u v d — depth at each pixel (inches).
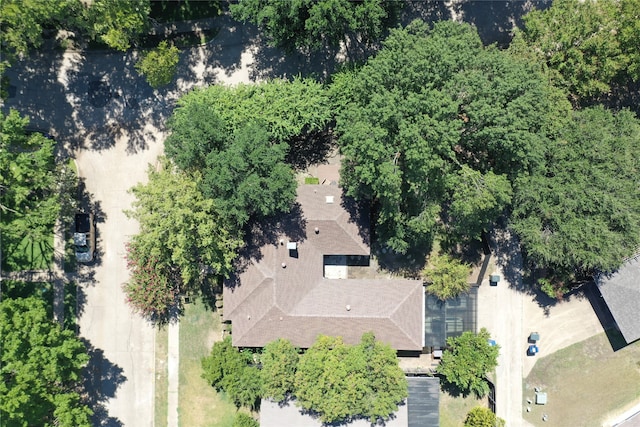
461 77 1875.0
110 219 2359.7
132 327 2354.8
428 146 1839.3
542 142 1971.0
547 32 2063.2
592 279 2242.9
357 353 2087.8
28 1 1860.2
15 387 1935.3
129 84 2362.2
